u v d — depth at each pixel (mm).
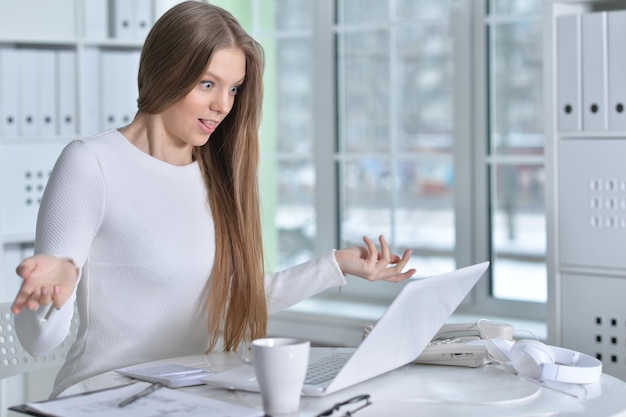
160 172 1969
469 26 3420
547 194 2771
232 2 4102
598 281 2709
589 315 2732
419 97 3627
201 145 1993
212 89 1896
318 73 3836
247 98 2020
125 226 1914
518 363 1699
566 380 1662
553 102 2744
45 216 1822
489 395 1571
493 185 3480
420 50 3609
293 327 3498
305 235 4043
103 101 3604
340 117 3848
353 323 3326
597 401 1551
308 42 3977
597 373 1691
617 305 2680
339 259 2041
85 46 3572
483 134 3445
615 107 2633
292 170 4051
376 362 1616
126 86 3639
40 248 1785
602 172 2668
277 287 2076
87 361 1943
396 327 1588
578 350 2758
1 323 2176
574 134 2715
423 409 1486
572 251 2742
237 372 1659
